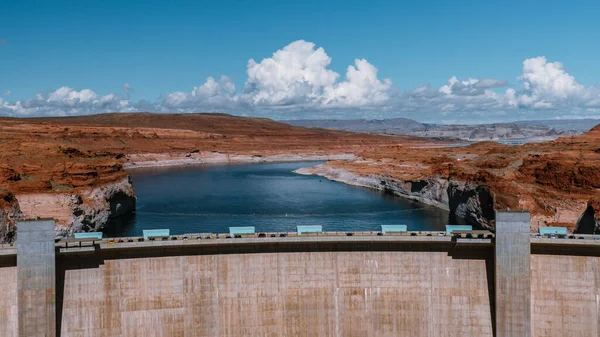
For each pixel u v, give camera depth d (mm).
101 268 62156
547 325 63438
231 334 64875
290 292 65938
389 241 65938
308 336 65812
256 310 65250
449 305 65250
